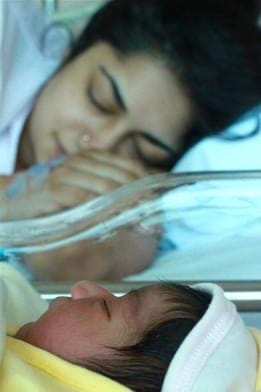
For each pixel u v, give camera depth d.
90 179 1.64
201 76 1.81
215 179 1.48
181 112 1.83
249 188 1.47
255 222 1.47
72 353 0.90
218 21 1.84
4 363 0.87
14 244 1.43
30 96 1.89
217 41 1.82
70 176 1.65
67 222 1.47
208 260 1.41
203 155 1.83
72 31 1.99
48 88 1.90
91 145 1.84
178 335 0.89
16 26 1.93
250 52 1.84
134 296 0.95
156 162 1.86
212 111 1.83
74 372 0.87
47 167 1.71
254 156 1.81
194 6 1.85
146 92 1.83
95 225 1.46
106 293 0.98
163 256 1.48
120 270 1.45
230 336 0.87
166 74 1.83
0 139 1.89
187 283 1.21
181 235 1.50
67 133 1.86
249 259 1.39
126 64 1.85
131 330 0.90
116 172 1.68
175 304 0.93
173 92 1.83
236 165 1.80
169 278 1.31
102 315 0.92
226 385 0.84
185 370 0.84
